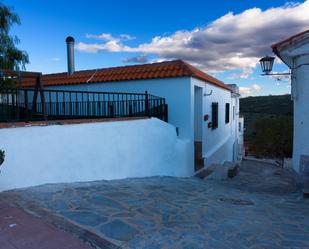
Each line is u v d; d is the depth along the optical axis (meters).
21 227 3.25
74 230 3.21
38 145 5.03
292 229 3.85
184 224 3.74
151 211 4.18
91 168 5.97
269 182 8.93
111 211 3.98
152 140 7.69
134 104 9.26
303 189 6.30
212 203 5.12
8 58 7.74
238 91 19.61
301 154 7.16
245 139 32.44
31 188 4.82
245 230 3.69
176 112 9.38
